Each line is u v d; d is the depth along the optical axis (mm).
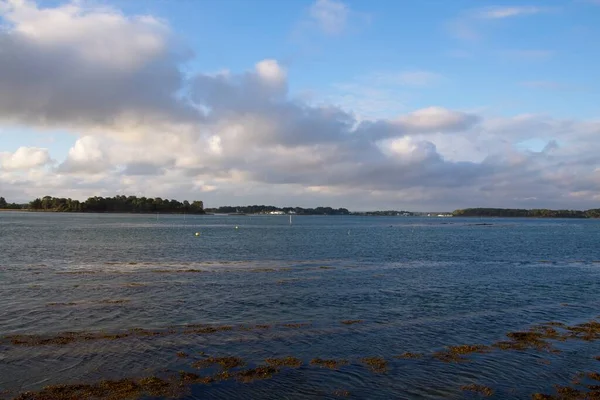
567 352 18969
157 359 17328
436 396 14742
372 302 28234
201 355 17859
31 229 114062
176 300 27844
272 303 27438
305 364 17172
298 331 21375
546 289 34000
